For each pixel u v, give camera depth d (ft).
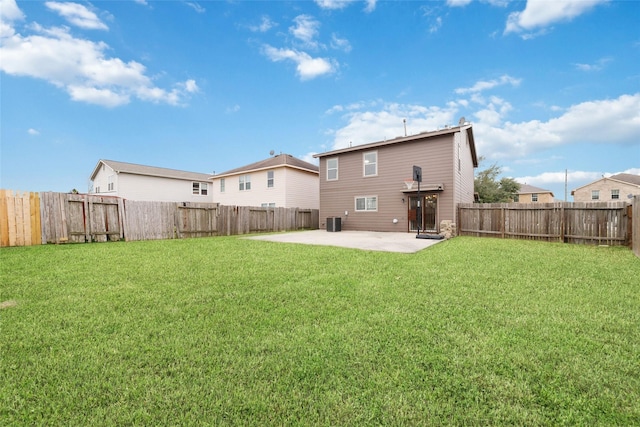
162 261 18.06
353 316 9.14
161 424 4.73
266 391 5.52
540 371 6.10
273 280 13.44
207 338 7.66
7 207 24.70
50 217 26.73
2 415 4.89
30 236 25.72
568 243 27.86
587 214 27.32
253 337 7.71
